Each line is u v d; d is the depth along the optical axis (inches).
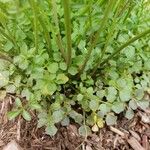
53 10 8.0
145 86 10.0
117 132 10.2
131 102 9.7
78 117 9.7
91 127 10.0
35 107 9.2
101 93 9.6
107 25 9.5
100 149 9.9
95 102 9.4
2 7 7.8
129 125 10.3
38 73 9.2
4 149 9.7
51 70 9.2
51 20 9.4
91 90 9.5
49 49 9.4
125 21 10.0
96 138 10.0
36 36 8.7
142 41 10.0
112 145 10.0
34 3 7.3
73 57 9.3
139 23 10.1
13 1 6.5
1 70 9.9
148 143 10.1
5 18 8.6
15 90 10.1
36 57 9.2
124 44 9.0
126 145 10.1
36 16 7.8
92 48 8.8
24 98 10.3
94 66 9.7
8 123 10.2
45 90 9.1
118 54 10.0
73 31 9.5
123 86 9.6
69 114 9.7
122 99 9.4
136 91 9.8
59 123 10.0
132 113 9.8
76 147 9.8
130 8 9.5
